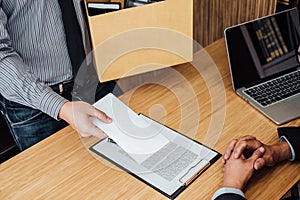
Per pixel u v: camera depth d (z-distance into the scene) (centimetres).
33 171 116
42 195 109
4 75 124
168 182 110
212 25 173
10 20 137
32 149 122
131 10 130
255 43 144
